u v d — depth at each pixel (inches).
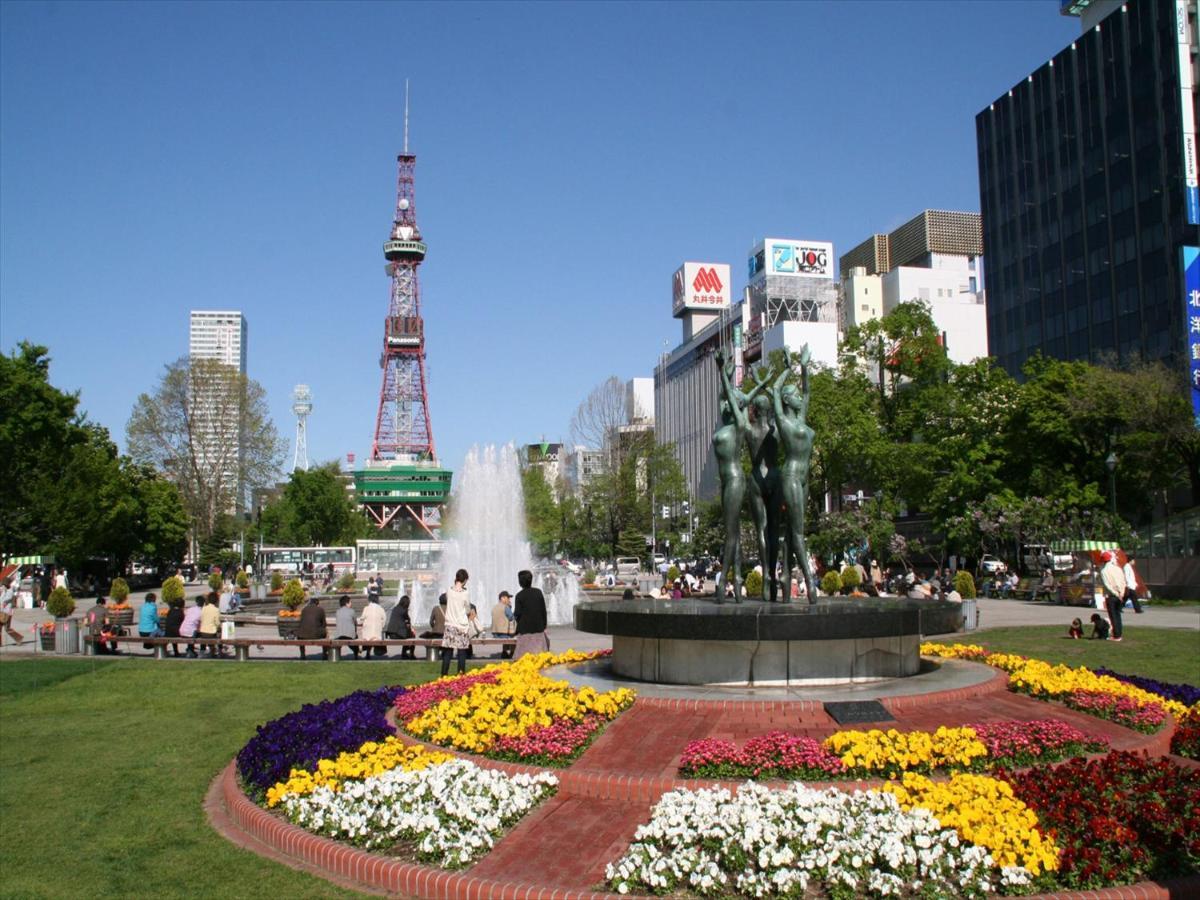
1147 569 1732.3
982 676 542.6
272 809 396.5
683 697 480.1
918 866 300.7
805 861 298.5
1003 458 2082.9
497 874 317.1
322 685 756.6
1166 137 2610.7
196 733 580.7
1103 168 2859.3
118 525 2416.3
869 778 374.6
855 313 4648.1
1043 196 3132.4
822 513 2177.7
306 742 449.7
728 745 395.9
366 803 373.7
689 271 5885.8
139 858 358.0
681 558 3122.5
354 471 5265.8
